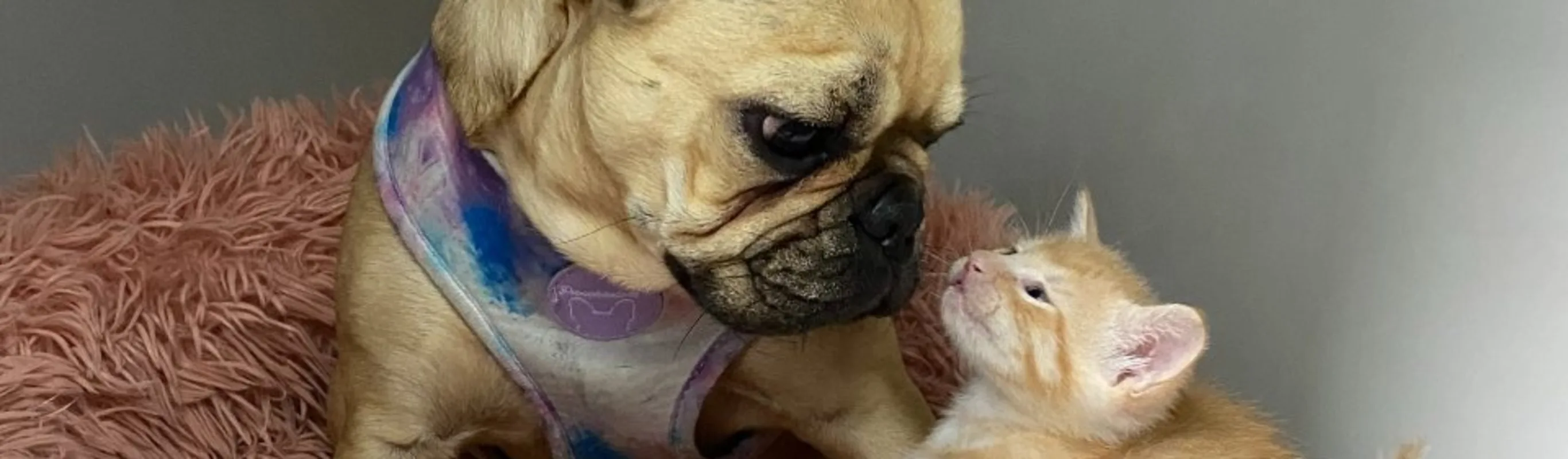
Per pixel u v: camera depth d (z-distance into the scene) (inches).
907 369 31.1
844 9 19.6
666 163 20.3
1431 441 27.5
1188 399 26.1
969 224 32.9
